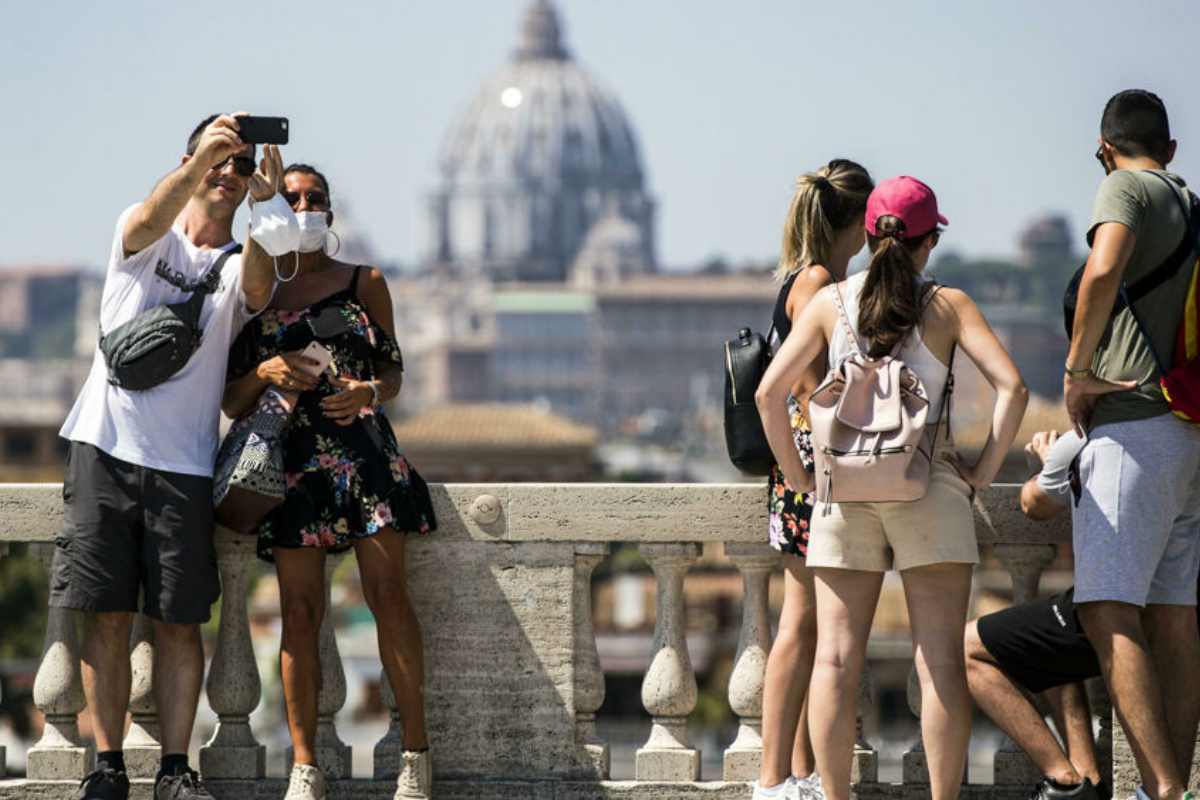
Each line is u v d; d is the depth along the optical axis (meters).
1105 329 11.97
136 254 12.46
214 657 13.69
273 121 12.24
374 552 12.61
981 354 11.47
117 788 12.62
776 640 12.70
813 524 11.87
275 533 12.55
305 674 12.63
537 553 13.66
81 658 13.05
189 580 12.52
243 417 12.90
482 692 13.66
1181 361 11.74
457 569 13.70
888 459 11.35
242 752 13.65
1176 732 12.25
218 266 12.59
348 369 12.65
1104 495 11.85
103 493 12.47
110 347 12.37
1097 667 12.21
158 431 12.48
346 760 13.73
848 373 11.46
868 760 13.54
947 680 11.68
